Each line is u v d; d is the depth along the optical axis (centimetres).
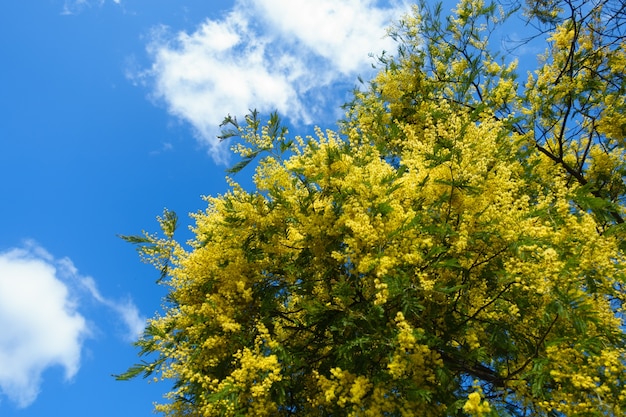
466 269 420
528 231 399
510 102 752
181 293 503
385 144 591
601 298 398
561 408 333
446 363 427
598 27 662
